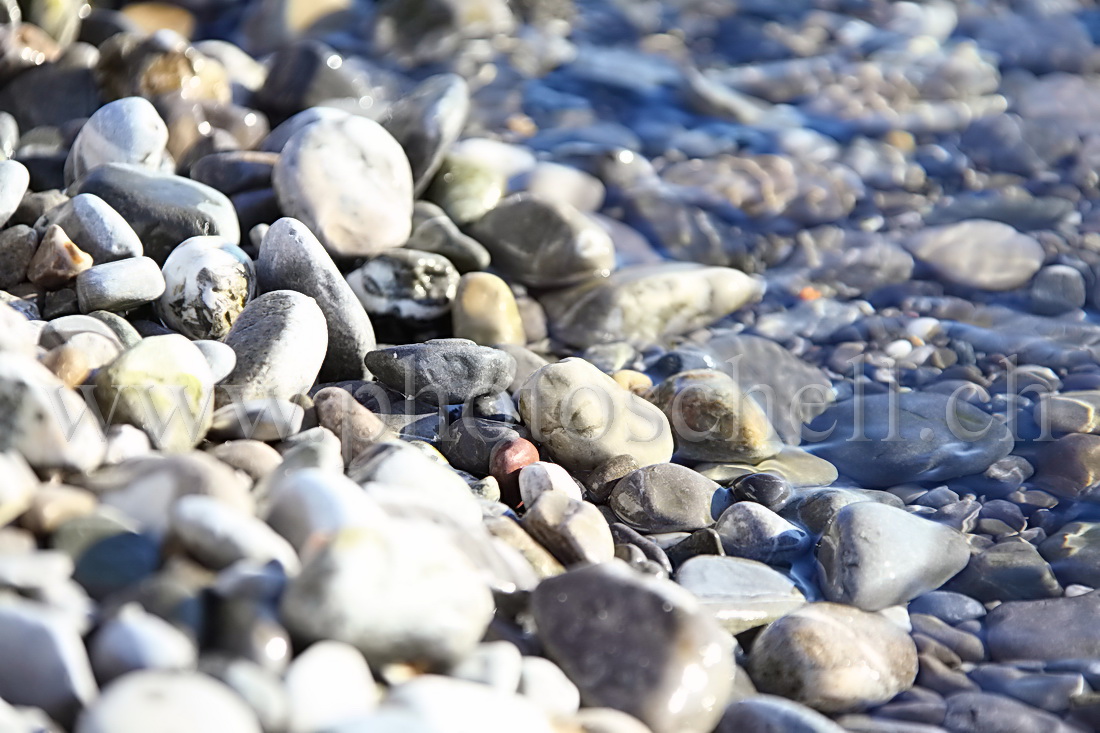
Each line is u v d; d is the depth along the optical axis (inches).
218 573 44.4
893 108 67.9
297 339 50.1
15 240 52.1
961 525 50.6
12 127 57.9
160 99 58.7
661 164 63.6
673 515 50.3
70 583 44.1
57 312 51.5
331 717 43.1
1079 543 49.9
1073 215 61.8
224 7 69.3
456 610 44.4
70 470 46.0
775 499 50.8
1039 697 46.8
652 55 70.7
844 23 74.9
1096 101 68.4
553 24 72.0
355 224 55.2
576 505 48.8
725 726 45.6
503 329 55.1
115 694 41.1
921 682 47.2
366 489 46.6
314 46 63.1
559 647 45.8
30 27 60.7
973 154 65.4
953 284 58.9
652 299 56.6
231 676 42.9
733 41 72.4
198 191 54.2
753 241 60.4
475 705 43.4
